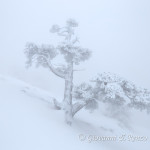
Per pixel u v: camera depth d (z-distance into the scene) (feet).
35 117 51.96
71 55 63.93
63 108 62.08
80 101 59.21
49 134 46.19
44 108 61.82
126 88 56.39
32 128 45.42
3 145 34.96
